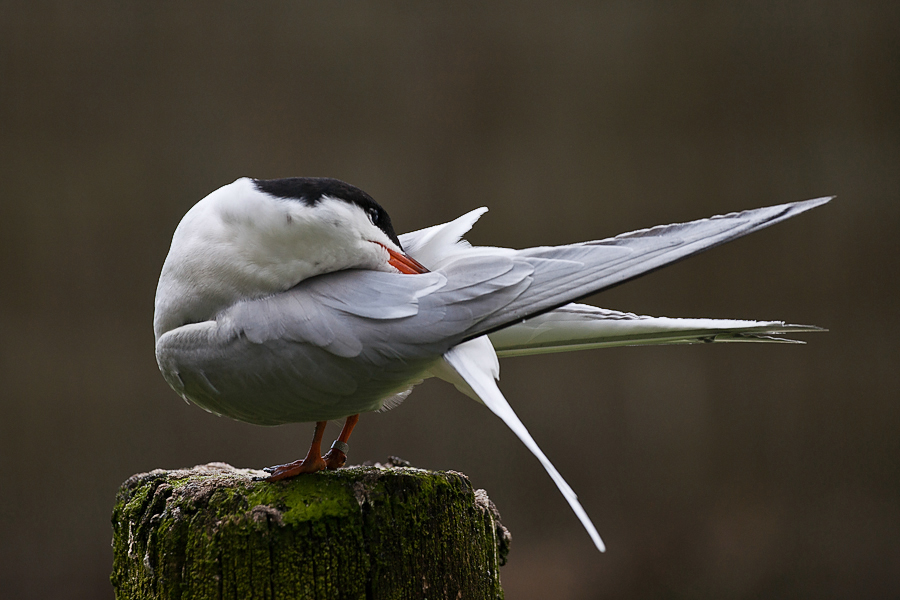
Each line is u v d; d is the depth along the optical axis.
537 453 3.21
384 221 4.28
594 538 2.86
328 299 3.84
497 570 4.11
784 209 3.57
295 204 3.97
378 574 3.66
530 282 3.72
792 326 3.85
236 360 3.80
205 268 3.98
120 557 4.13
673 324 3.99
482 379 3.65
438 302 3.73
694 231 3.68
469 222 4.49
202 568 3.65
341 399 3.86
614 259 3.71
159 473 4.41
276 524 3.61
